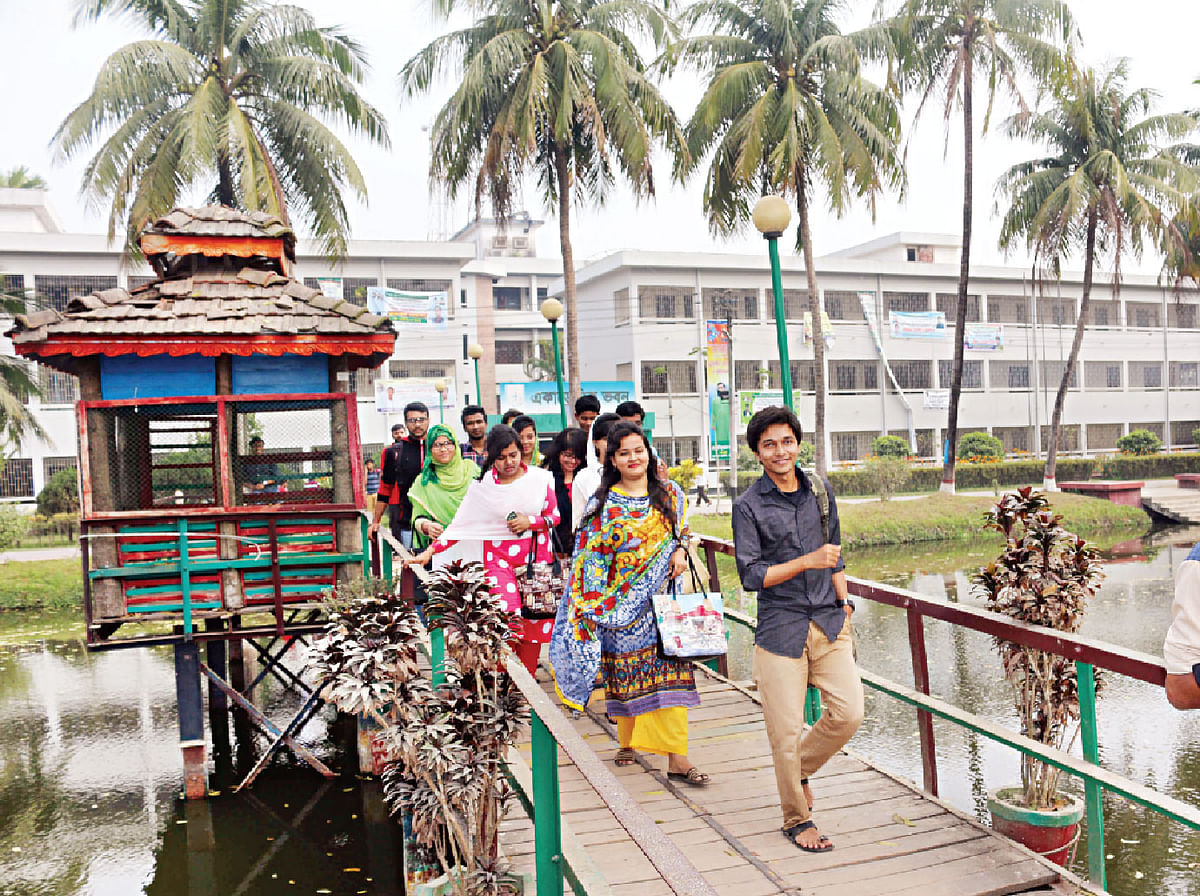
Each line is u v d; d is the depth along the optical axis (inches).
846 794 177.2
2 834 277.4
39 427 852.0
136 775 326.6
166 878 244.7
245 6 716.0
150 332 271.1
